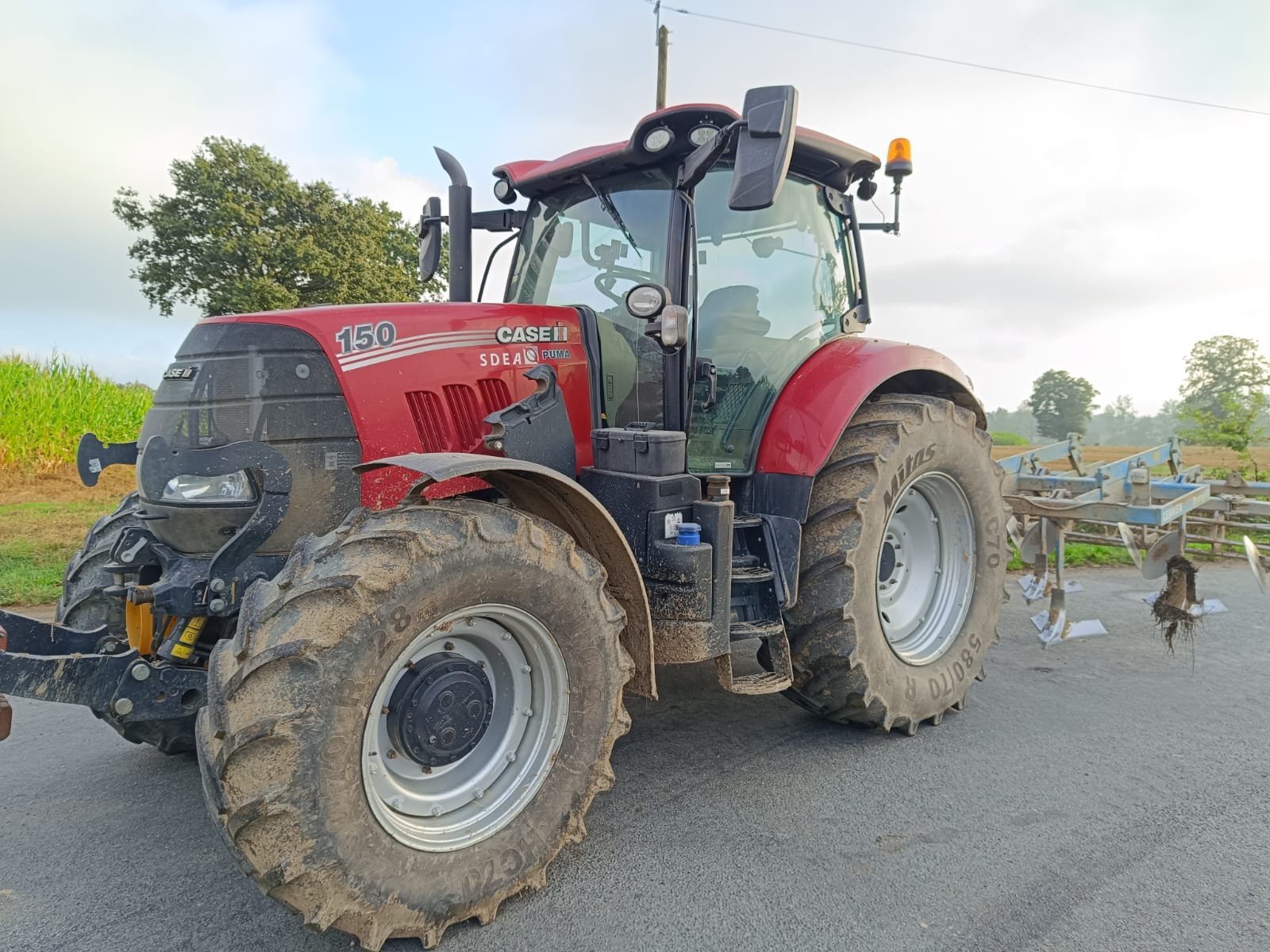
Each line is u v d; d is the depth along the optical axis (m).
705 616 2.92
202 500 2.63
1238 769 3.28
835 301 4.10
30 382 11.36
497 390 3.05
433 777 2.36
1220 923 2.28
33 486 10.40
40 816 2.90
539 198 3.85
